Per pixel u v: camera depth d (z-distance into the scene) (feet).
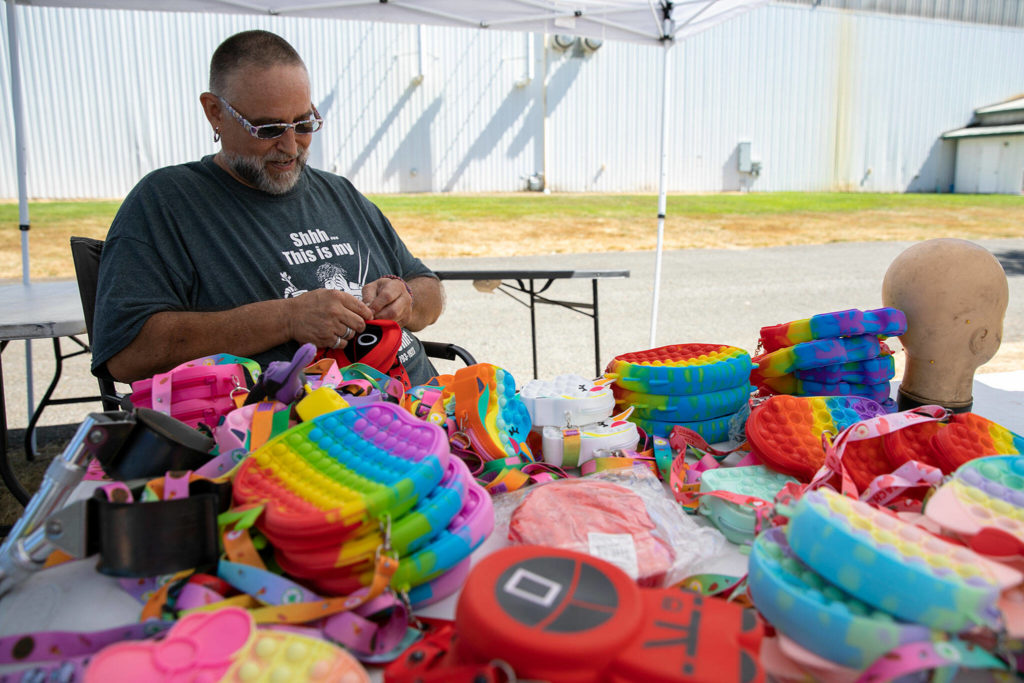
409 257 6.51
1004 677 2.11
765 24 60.75
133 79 46.34
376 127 53.78
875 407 3.54
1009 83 69.36
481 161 57.36
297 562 2.21
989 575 1.89
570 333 18.45
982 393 5.50
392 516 2.25
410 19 9.89
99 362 4.59
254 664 1.86
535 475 3.42
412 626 2.29
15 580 2.46
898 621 1.88
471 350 16.71
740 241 36.96
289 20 49.37
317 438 2.68
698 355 4.04
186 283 4.88
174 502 2.29
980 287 3.83
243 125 4.80
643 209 48.85
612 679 1.71
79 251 5.83
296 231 5.35
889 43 64.28
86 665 1.98
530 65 56.34
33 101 44.32
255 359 4.64
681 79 59.93
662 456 3.52
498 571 1.95
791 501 2.53
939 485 2.70
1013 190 64.34
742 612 1.94
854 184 67.36
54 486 2.59
